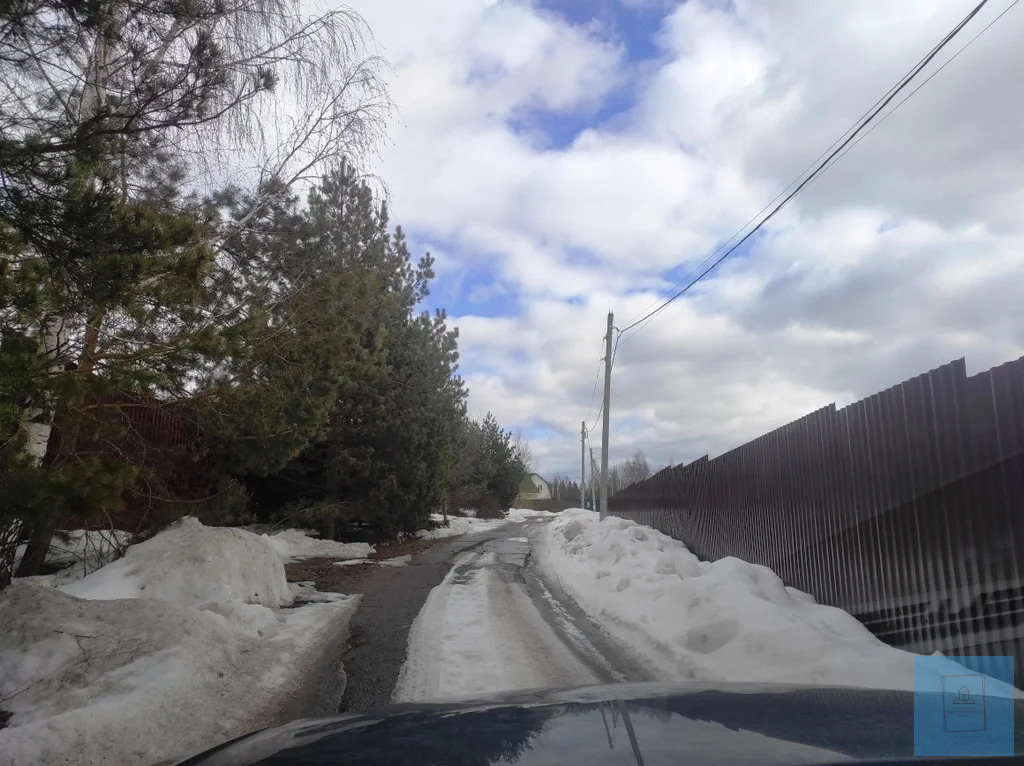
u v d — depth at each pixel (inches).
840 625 267.9
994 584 205.0
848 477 295.4
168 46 228.8
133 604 260.2
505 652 287.1
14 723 191.0
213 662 246.7
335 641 314.2
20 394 217.8
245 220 390.6
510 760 85.5
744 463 436.5
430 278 923.4
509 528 1314.0
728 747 87.4
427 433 835.4
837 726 97.7
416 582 494.0
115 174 201.8
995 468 206.2
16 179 179.6
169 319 269.7
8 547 301.1
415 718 109.2
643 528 650.2
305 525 748.0
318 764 86.8
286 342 406.9
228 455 523.2
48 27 189.6
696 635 265.9
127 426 349.7
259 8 287.3
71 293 208.8
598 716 105.7
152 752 178.9
